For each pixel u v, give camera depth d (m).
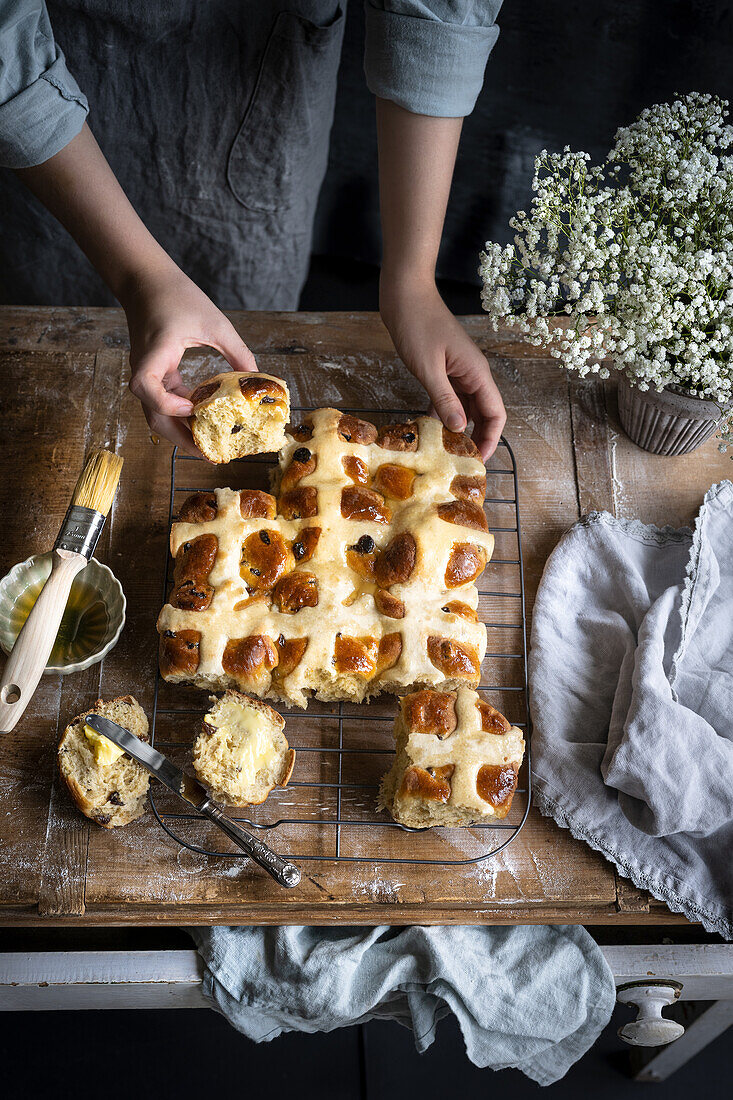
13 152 1.09
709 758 1.02
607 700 1.08
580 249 1.01
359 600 1.04
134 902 1.01
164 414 1.06
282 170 1.42
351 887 1.02
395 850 1.03
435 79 1.08
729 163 1.02
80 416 1.18
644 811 1.03
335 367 1.21
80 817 1.04
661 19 1.47
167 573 1.12
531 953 1.05
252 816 1.04
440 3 1.06
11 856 1.02
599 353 1.02
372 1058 1.44
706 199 1.03
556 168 1.04
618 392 1.18
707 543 1.11
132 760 1.02
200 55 1.30
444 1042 1.44
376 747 1.06
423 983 1.05
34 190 1.14
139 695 1.08
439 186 1.13
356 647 1.02
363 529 1.06
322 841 1.03
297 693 1.03
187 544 1.06
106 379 1.20
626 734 1.03
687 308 1.00
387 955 1.05
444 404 1.10
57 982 1.05
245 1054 1.43
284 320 1.24
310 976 1.03
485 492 1.14
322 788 1.05
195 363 1.21
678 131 1.05
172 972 1.06
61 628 1.09
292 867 0.99
